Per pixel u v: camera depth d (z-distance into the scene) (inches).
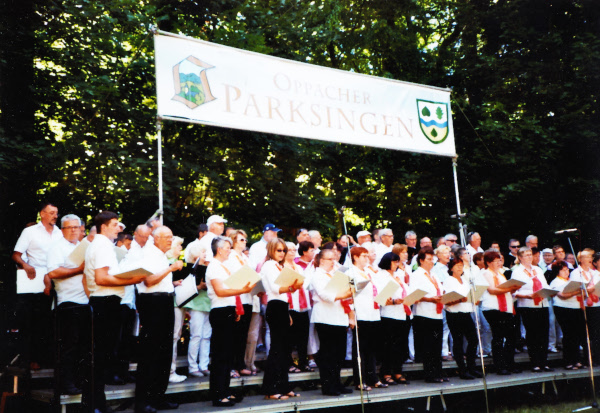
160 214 248.8
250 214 439.2
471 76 556.4
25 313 232.7
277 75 293.7
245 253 305.4
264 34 445.7
